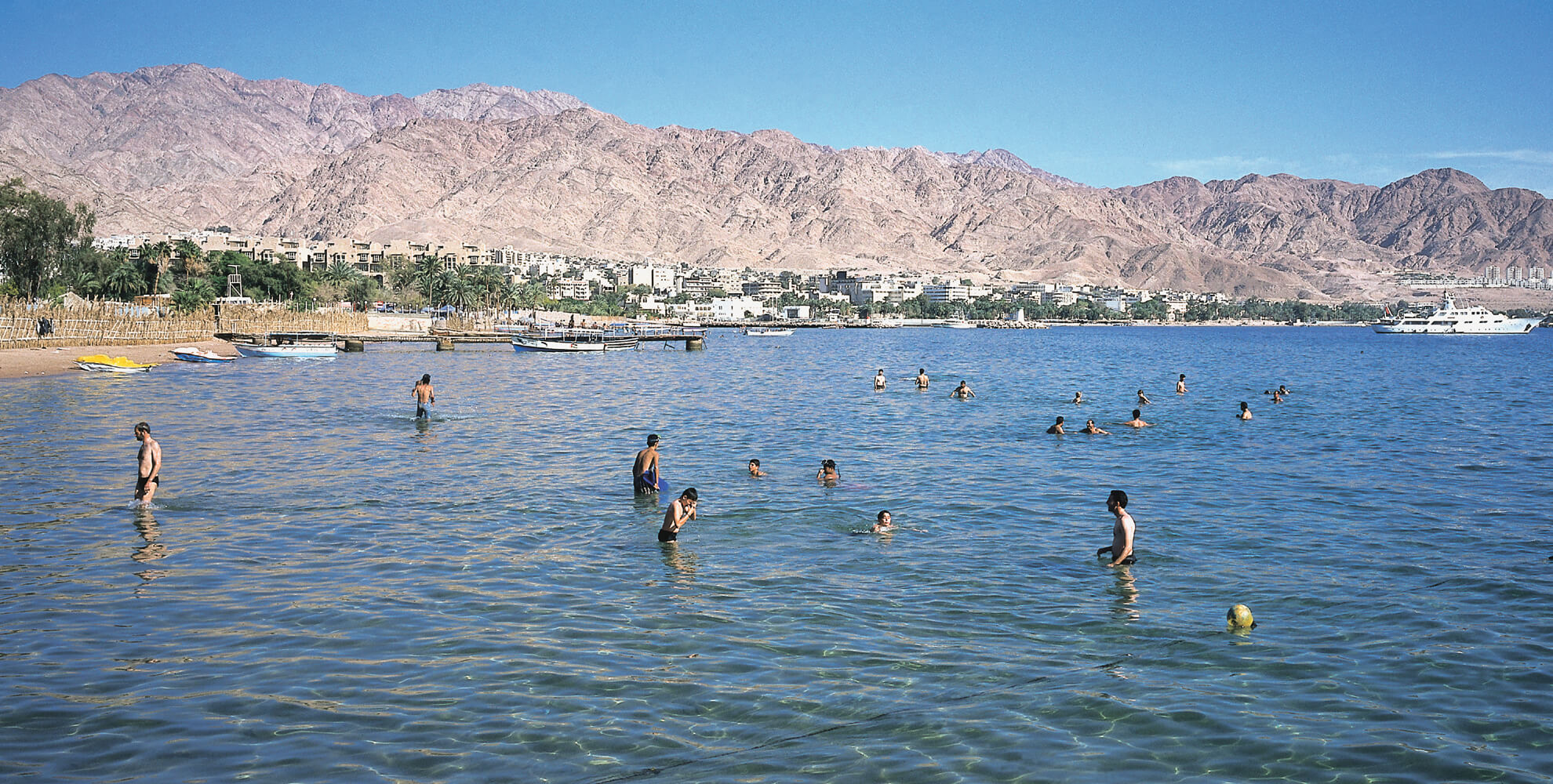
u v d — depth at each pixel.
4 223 127.00
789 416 57.28
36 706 14.49
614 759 13.12
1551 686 15.62
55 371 82.56
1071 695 15.34
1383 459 40.06
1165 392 77.12
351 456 39.34
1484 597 20.34
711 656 16.86
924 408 62.59
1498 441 45.66
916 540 25.42
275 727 13.93
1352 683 15.82
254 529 25.94
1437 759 13.26
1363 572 22.33
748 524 27.16
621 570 22.34
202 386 73.12
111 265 178.00
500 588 20.77
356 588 20.62
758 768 12.91
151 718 14.16
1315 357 154.25
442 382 82.31
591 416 56.41
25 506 28.52
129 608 19.12
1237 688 15.61
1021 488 33.03
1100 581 21.62
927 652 17.17
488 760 13.05
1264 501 30.88
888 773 12.82
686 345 174.25
